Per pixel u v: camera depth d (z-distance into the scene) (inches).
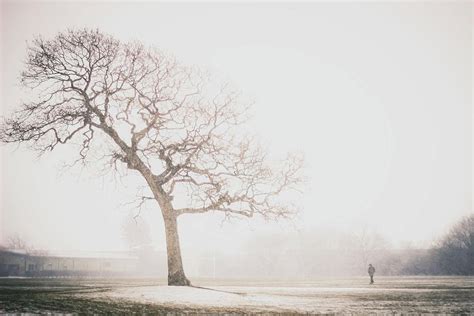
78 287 1246.3
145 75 1253.1
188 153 1222.3
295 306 752.3
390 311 683.4
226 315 650.8
